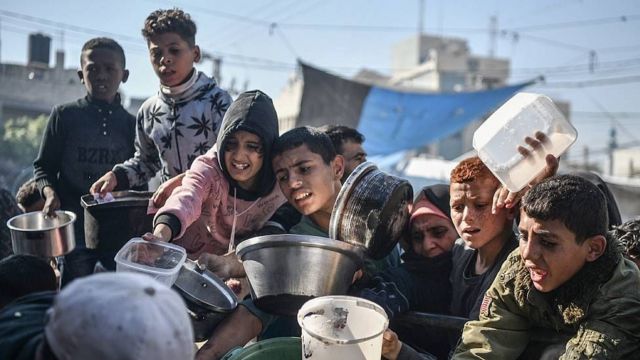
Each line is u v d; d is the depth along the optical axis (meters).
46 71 12.98
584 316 2.49
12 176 14.70
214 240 3.75
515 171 2.94
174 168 4.31
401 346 2.79
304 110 12.76
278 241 2.92
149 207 3.66
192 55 4.27
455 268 3.28
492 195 2.98
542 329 2.71
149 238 3.02
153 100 4.42
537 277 2.53
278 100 29.33
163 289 2.01
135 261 2.97
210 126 4.26
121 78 5.07
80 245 4.81
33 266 2.83
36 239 3.93
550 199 2.46
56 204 4.59
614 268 2.51
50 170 4.90
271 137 3.52
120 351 1.84
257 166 3.53
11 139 14.30
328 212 3.55
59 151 4.91
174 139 4.27
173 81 4.23
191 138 4.25
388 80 38.12
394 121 13.64
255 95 3.60
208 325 3.15
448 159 31.38
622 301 2.44
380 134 13.84
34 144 14.46
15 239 4.00
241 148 3.46
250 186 3.65
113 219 3.70
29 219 4.39
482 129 3.10
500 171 2.93
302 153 3.40
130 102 12.80
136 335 1.86
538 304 2.61
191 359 2.00
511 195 2.92
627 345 2.41
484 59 40.31
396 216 3.29
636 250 3.17
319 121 12.82
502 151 2.96
